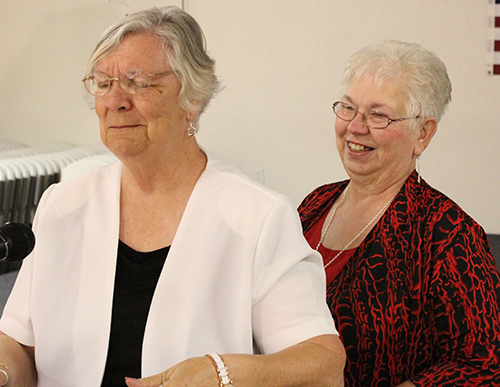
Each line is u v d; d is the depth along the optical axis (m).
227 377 1.06
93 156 5.35
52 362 1.33
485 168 5.36
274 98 5.75
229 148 5.94
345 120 1.78
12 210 5.18
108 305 1.28
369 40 5.44
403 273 1.58
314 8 5.50
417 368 1.55
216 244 1.26
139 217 1.34
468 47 5.19
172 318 1.24
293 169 5.84
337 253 1.81
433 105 1.72
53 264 1.35
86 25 6.29
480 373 1.44
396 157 1.74
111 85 1.21
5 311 1.40
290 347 1.18
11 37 6.54
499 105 5.22
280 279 1.25
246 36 5.69
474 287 1.48
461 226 1.55
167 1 5.84
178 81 1.23
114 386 1.28
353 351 1.59
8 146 6.39
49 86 6.56
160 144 1.25
